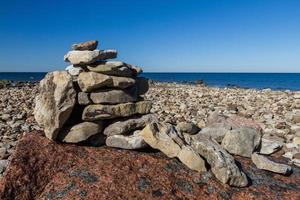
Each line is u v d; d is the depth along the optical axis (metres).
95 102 1.36
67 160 1.24
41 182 1.17
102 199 1.09
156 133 1.35
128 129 1.40
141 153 1.32
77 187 1.13
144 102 1.47
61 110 1.27
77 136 1.32
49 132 1.29
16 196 1.12
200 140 1.37
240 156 1.46
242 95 6.04
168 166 1.25
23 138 1.33
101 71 1.36
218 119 1.74
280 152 1.69
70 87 1.30
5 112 3.44
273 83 18.50
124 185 1.14
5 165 1.64
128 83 1.40
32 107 3.82
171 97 5.45
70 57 1.38
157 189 1.15
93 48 1.42
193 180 1.21
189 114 3.38
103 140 1.38
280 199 1.19
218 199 1.16
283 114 3.50
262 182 1.27
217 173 1.23
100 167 1.21
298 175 1.36
